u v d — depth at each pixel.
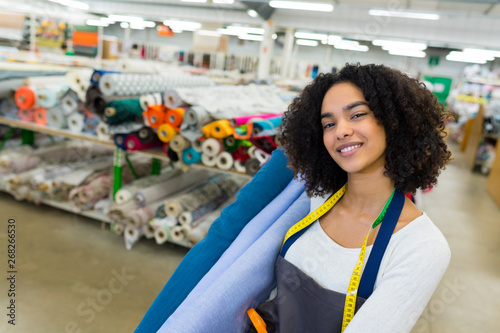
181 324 1.04
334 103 1.07
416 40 10.42
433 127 1.07
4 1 7.16
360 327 0.89
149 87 3.32
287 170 1.70
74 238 3.43
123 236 3.56
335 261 1.07
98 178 3.63
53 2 8.24
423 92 1.06
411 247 0.93
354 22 10.58
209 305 1.08
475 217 5.03
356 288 0.98
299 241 1.17
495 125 7.31
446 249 0.94
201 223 3.28
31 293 2.60
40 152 4.13
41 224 3.62
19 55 6.13
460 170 7.75
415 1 8.40
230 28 12.66
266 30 11.02
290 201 1.56
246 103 3.43
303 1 8.42
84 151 4.55
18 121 3.74
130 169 3.95
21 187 3.86
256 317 1.16
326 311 1.03
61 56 7.02
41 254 3.10
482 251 4.00
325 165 1.26
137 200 3.32
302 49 17.70
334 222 1.14
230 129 2.78
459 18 9.69
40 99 3.47
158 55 11.72
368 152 1.03
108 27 18.89
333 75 1.16
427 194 5.77
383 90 1.02
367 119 1.03
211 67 11.79
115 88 2.95
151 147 3.31
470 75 11.11
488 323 2.77
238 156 3.00
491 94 10.02
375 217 1.07
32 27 7.31
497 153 6.05
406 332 0.90
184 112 2.87
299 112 1.24
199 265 1.45
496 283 3.34
